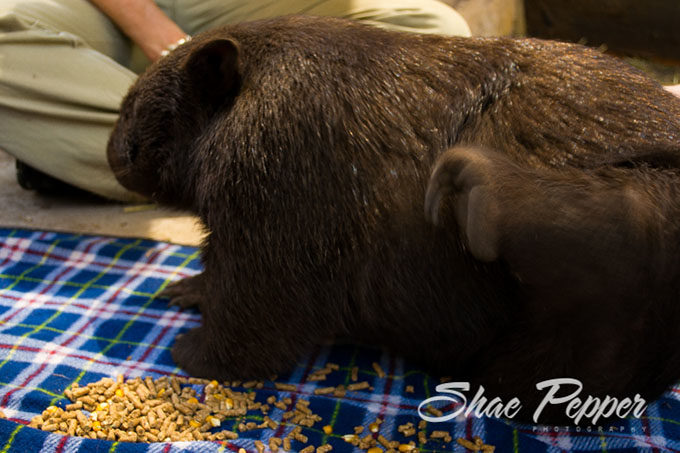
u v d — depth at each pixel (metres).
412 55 1.22
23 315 1.40
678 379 1.17
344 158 1.19
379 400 1.25
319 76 1.21
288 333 1.25
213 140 1.24
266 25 1.29
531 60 1.19
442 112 1.18
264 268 1.22
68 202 1.75
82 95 1.61
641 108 1.15
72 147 1.64
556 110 1.15
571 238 1.05
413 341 1.25
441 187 1.08
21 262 1.52
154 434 1.20
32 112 1.61
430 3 1.74
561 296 1.08
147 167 1.34
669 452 1.18
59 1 1.63
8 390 1.25
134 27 1.62
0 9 1.58
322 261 1.21
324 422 1.22
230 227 1.22
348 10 1.68
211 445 1.17
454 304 1.19
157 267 1.53
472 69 1.20
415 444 1.19
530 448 1.18
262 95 1.22
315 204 1.19
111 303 1.44
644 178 1.08
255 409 1.24
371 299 1.21
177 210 1.40
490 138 1.15
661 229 1.06
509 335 1.18
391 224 1.18
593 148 1.12
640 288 1.07
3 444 1.16
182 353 1.31
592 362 1.12
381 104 1.19
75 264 1.53
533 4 2.62
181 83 1.28
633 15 2.47
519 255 1.06
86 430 1.20
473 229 1.05
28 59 1.59
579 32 2.59
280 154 1.20
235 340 1.25
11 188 1.79
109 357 1.33
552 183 1.06
